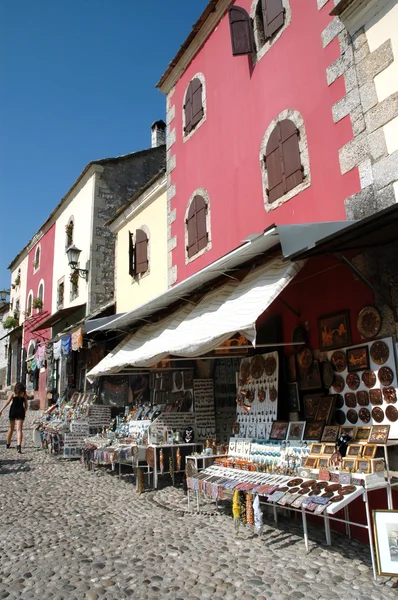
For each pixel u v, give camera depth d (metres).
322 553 4.23
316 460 4.73
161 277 10.66
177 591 3.52
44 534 4.96
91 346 12.93
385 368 4.64
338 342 5.23
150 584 3.65
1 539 4.81
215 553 4.29
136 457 7.43
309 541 4.57
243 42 7.71
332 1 6.10
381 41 5.17
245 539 4.66
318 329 5.55
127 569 3.96
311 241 4.40
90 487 7.32
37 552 4.41
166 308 8.41
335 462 4.51
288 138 6.70
